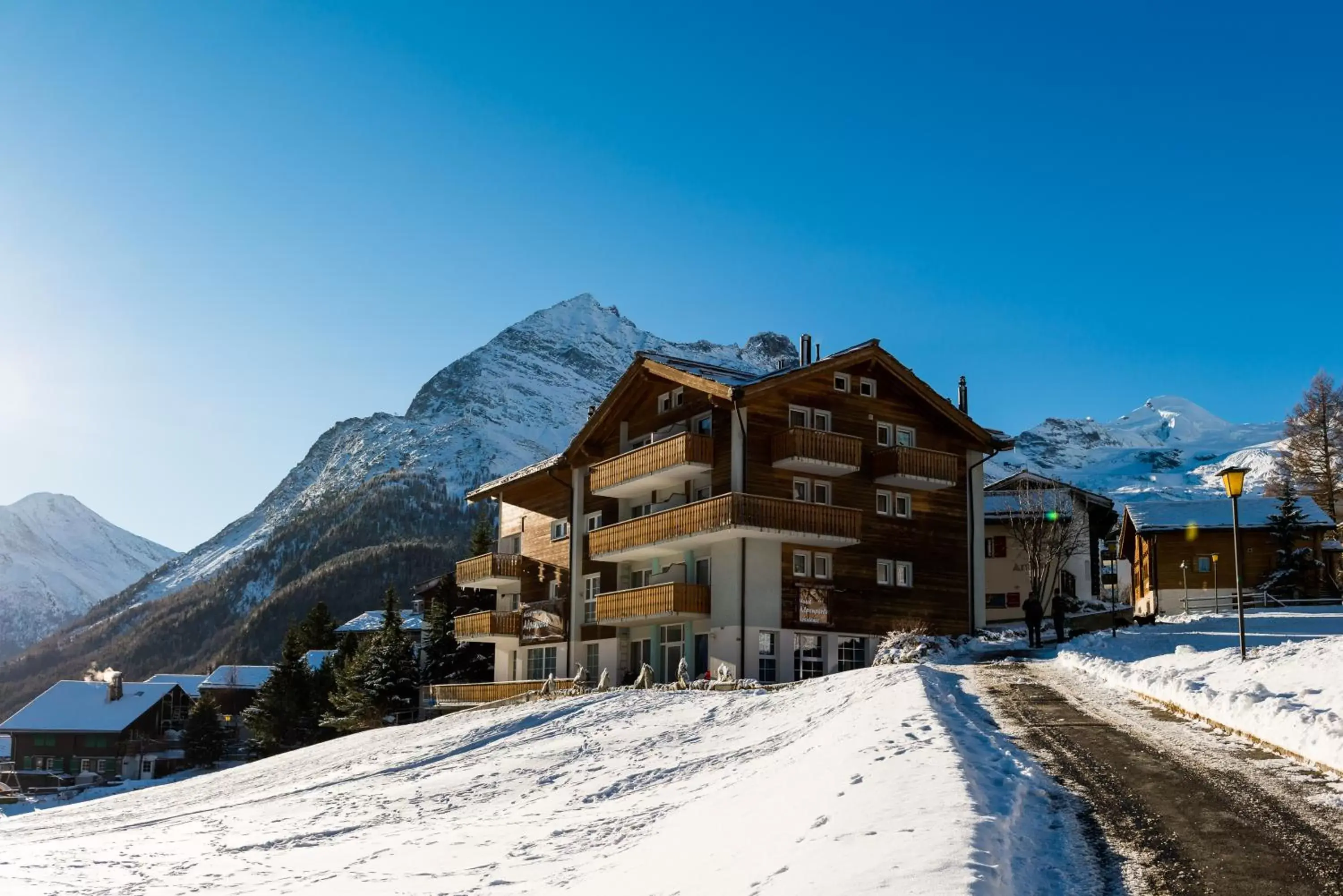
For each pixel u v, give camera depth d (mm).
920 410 45906
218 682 111812
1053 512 62719
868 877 9117
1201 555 55469
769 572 40469
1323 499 88000
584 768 24453
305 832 21078
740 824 14070
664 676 44562
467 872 15188
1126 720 18250
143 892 16000
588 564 50000
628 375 46438
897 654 36281
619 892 11812
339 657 79875
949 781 12820
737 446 40781
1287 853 9852
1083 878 9500
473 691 54062
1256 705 15844
